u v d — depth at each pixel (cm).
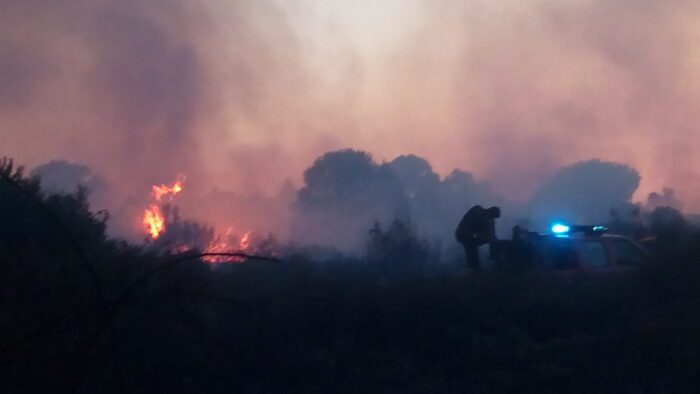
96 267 991
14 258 951
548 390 1242
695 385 1187
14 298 839
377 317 1466
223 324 1177
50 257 1127
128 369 938
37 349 790
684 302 1495
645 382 1230
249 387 1137
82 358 640
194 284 1088
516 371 1325
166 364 1011
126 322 960
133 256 1141
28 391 781
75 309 834
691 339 1295
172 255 1227
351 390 1241
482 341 1396
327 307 1455
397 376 1304
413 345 1431
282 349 1258
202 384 1055
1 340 778
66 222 1289
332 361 1277
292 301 1402
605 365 1289
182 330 1024
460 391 1253
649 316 1455
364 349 1375
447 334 1423
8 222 1231
